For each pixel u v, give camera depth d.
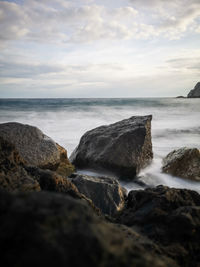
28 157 5.11
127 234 2.11
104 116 21.33
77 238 0.98
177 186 5.71
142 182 5.90
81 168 6.70
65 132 13.02
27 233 0.94
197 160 6.29
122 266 0.99
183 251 2.06
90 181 4.28
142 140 6.29
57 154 5.70
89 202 3.30
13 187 2.77
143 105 35.03
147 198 3.03
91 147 6.60
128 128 6.69
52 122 17.25
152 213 2.65
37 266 0.85
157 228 2.42
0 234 0.95
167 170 6.35
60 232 0.98
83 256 0.92
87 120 18.52
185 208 2.53
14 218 1.00
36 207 1.06
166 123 16.45
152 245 1.99
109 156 5.97
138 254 1.11
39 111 26.14
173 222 2.39
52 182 3.42
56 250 0.90
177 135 12.28
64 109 28.66
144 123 6.77
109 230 1.18
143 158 6.44
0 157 3.10
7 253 0.90
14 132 5.47
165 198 2.88
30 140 5.52
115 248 1.05
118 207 3.84
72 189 3.44
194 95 110.19
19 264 0.86
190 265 1.97
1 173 2.89
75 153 7.15
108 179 4.64
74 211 1.10
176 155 6.57
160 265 1.12
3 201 1.09
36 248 0.90
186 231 2.25
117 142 6.19
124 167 5.84
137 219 2.70
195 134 12.45
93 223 1.11
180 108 28.83
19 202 1.08
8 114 22.95
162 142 10.71
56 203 1.12
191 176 6.00
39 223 0.98
